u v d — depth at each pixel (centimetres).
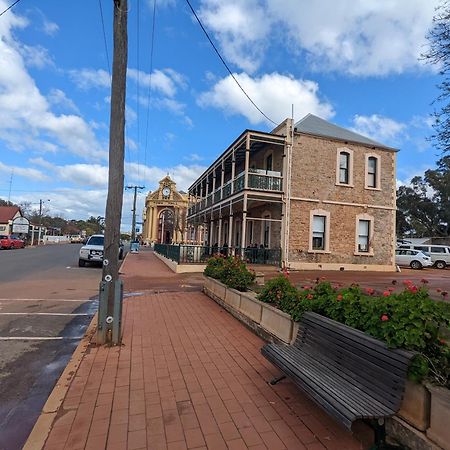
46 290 1125
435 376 270
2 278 1397
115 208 557
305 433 303
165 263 2261
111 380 412
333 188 2027
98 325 550
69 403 355
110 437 295
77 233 11419
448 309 310
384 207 2138
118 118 561
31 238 5844
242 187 1909
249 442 289
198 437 296
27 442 288
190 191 3628
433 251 2867
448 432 243
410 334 279
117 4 562
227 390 387
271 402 359
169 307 852
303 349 410
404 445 275
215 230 3250
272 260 1953
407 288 351
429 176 4938
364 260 2073
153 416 330
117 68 563
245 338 590
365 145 2109
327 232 1998
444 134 852
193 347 539
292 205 1938
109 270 553
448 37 785
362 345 314
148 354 505
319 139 2022
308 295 472
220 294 880
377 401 278
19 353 531
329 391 296
